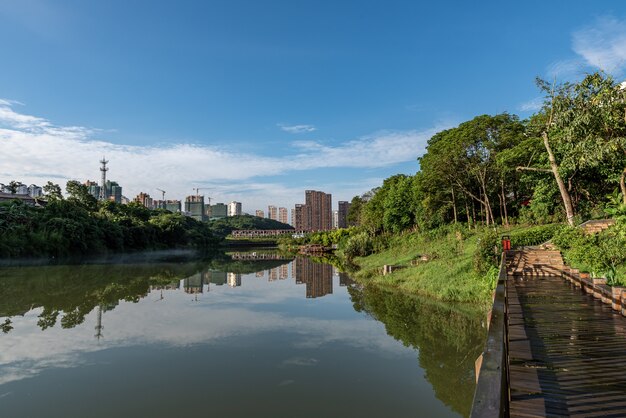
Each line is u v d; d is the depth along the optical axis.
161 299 26.36
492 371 3.06
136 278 38.59
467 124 41.22
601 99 17.72
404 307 20.86
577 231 21.48
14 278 36.38
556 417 5.05
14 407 9.96
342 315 20.42
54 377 12.01
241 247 146.75
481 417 2.37
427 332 16.03
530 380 6.27
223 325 18.55
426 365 12.59
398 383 11.25
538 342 8.30
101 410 9.76
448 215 49.09
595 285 13.33
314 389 10.91
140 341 15.82
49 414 9.55
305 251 99.75
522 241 26.34
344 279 36.50
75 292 29.14
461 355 13.23
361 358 13.45
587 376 6.42
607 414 5.13
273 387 11.05
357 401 10.12
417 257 33.81
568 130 19.12
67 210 66.62
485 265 21.38
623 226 13.58
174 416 9.38
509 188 44.09
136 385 11.30
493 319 4.62
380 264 38.91
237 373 12.17
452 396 10.38
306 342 15.46
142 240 86.94
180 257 77.25
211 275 42.69
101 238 72.62
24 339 16.25
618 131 18.19
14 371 12.55
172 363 13.18
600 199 30.34
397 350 14.19
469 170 40.03
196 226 127.31
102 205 95.06
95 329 17.91
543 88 24.27
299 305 23.62
